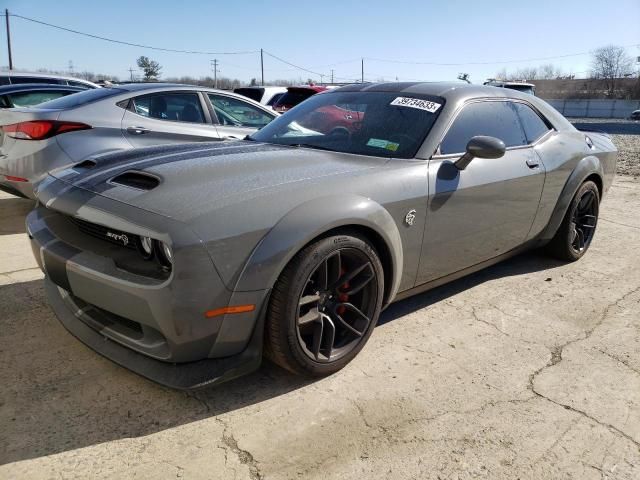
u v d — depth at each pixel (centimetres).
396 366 266
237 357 222
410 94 330
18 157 468
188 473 190
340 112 333
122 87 538
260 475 191
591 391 251
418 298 353
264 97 1229
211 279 202
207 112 570
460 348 287
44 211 277
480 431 219
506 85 1945
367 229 252
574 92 7444
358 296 263
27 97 719
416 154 289
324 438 212
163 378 212
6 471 187
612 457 207
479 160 315
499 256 359
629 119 5019
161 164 253
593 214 442
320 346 247
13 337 279
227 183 230
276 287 221
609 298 362
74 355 264
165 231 198
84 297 228
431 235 288
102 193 233
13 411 219
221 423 218
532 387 252
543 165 366
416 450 207
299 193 232
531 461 203
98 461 194
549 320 325
